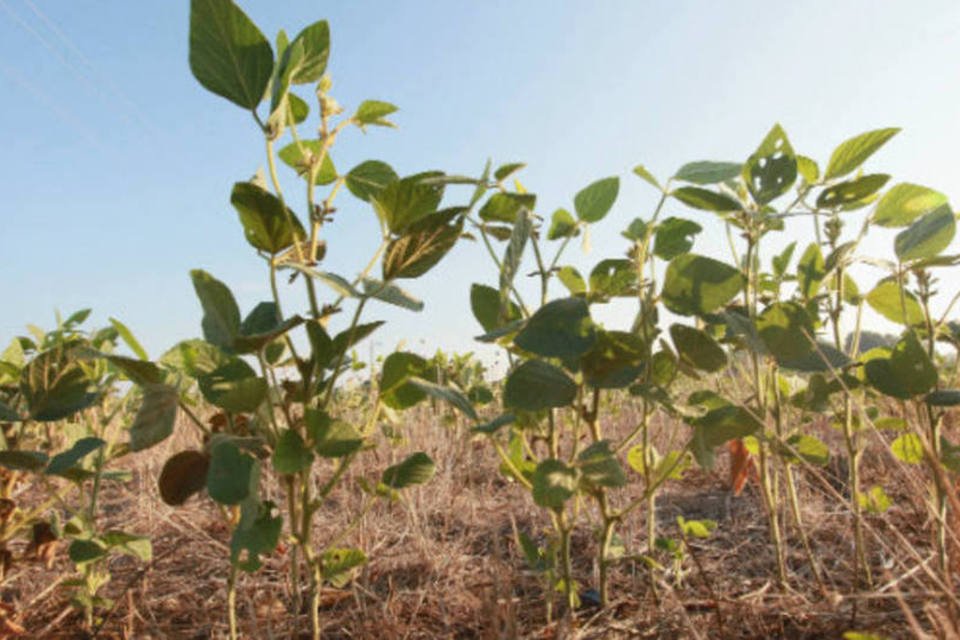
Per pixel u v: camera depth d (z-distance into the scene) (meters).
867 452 3.51
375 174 1.87
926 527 2.37
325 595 2.17
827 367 1.65
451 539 2.79
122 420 3.16
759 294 2.21
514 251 1.66
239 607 2.15
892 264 1.87
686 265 1.61
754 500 3.14
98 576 1.99
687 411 1.65
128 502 3.65
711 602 1.93
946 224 1.77
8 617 1.91
